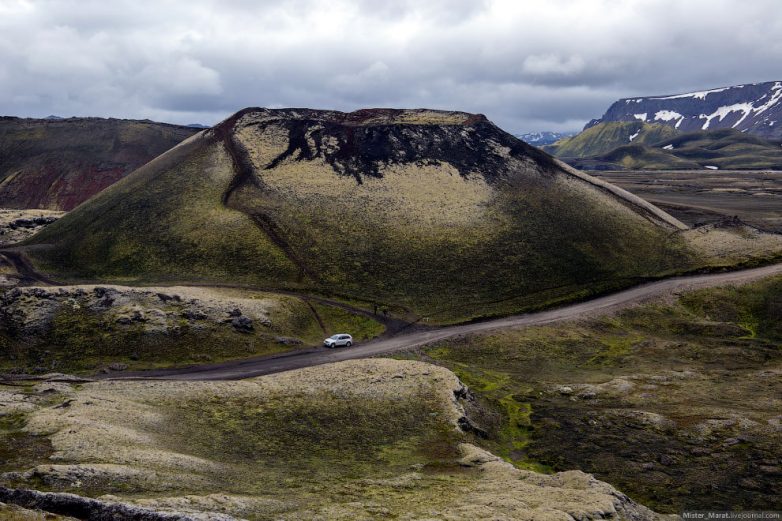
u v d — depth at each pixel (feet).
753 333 324.80
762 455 181.57
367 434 181.37
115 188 504.02
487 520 108.58
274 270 375.86
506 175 520.42
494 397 241.76
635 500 156.56
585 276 399.03
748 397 233.35
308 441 172.04
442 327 328.90
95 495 110.52
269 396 203.72
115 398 188.03
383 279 378.32
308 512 110.42
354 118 595.47
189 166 505.25
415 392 213.05
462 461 161.99
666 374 266.57
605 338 318.65
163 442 153.79
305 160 508.53
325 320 326.03
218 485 125.90
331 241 410.11
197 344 272.51
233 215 428.15
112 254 400.67
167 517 98.68
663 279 397.60
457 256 405.59
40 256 404.16
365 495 126.82
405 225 435.12
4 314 282.77
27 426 150.82
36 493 105.91
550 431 207.41
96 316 286.66
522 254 414.21
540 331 319.88
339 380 219.82
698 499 156.35
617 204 513.04
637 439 198.29
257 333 290.15
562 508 119.34
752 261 410.72
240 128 552.00
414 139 553.64
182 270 376.68
